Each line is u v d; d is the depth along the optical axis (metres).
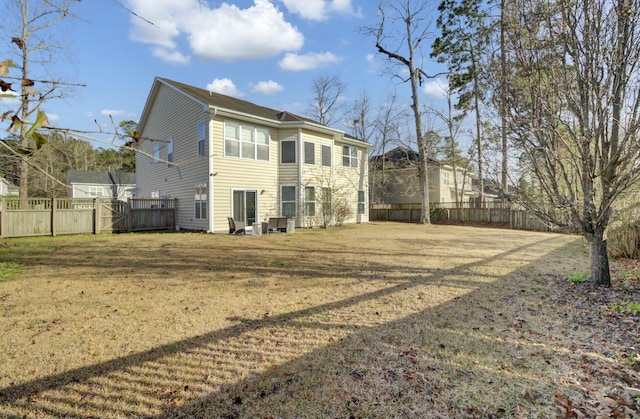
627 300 4.68
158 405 2.33
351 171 20.42
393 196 32.19
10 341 3.33
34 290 5.21
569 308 4.38
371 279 5.97
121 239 11.84
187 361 2.96
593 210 5.25
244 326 3.76
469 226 19.52
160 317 4.04
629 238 7.99
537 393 2.48
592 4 4.66
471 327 3.73
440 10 20.27
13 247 9.75
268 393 2.48
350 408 2.31
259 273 6.46
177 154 16.06
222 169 14.04
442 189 29.75
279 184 16.34
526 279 5.95
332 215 17.61
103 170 40.41
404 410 2.29
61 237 12.45
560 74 5.11
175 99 16.11
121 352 3.12
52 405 2.32
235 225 13.55
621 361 2.96
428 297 4.86
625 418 2.18
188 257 8.20
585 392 2.49
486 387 2.56
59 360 2.96
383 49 20.89
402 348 3.21
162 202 15.76
